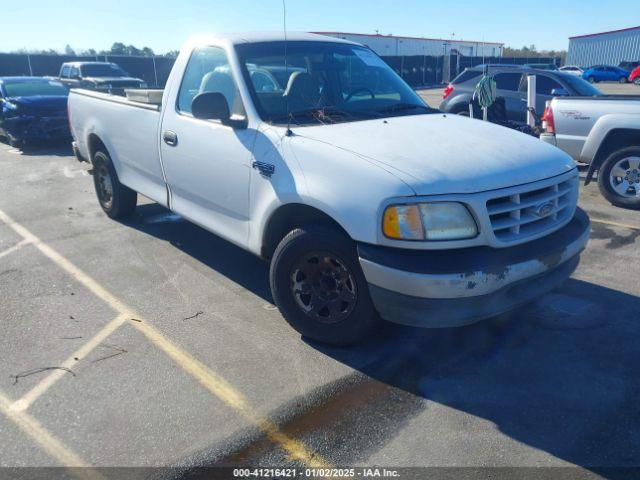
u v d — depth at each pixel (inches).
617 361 139.2
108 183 256.2
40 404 124.9
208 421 118.5
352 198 126.6
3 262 209.2
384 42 1418.6
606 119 274.2
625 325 156.6
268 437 113.5
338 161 131.7
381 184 123.3
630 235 232.7
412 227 120.5
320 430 115.5
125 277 194.5
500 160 133.6
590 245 221.3
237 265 205.0
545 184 133.5
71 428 116.8
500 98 448.1
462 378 133.0
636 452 107.9
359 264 130.4
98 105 243.1
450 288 119.0
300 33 194.5
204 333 155.1
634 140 277.1
